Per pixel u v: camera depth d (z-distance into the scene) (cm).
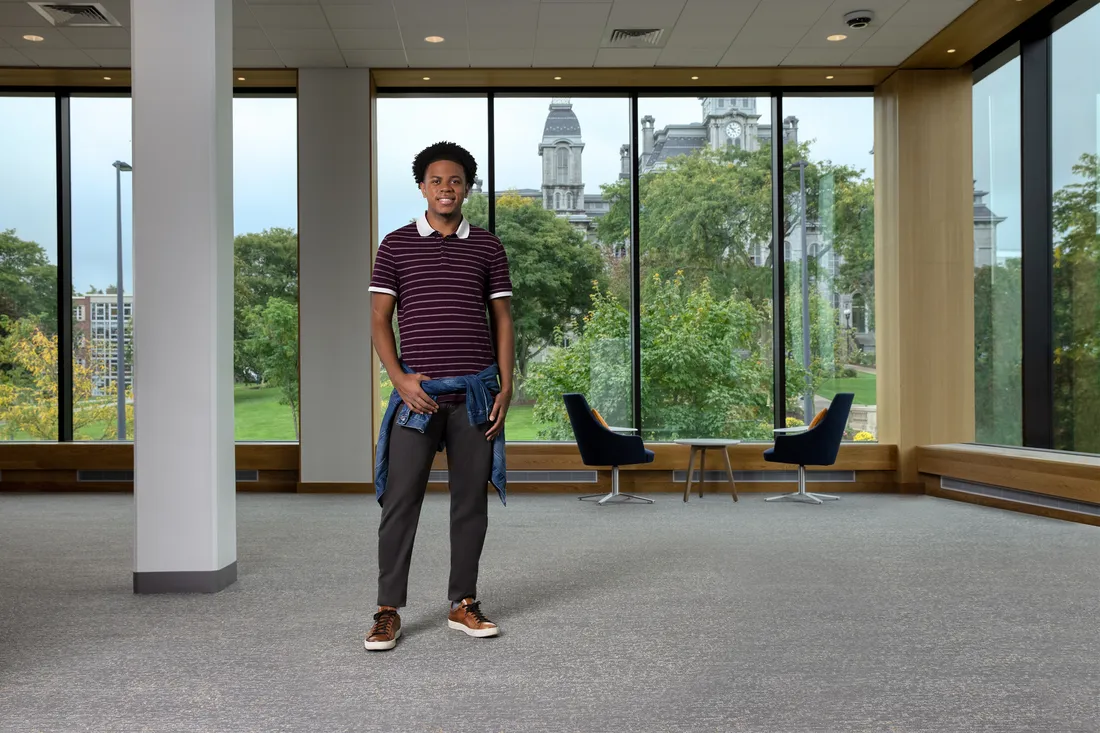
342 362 790
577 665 269
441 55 760
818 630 312
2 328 848
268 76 805
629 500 734
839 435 723
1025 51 692
